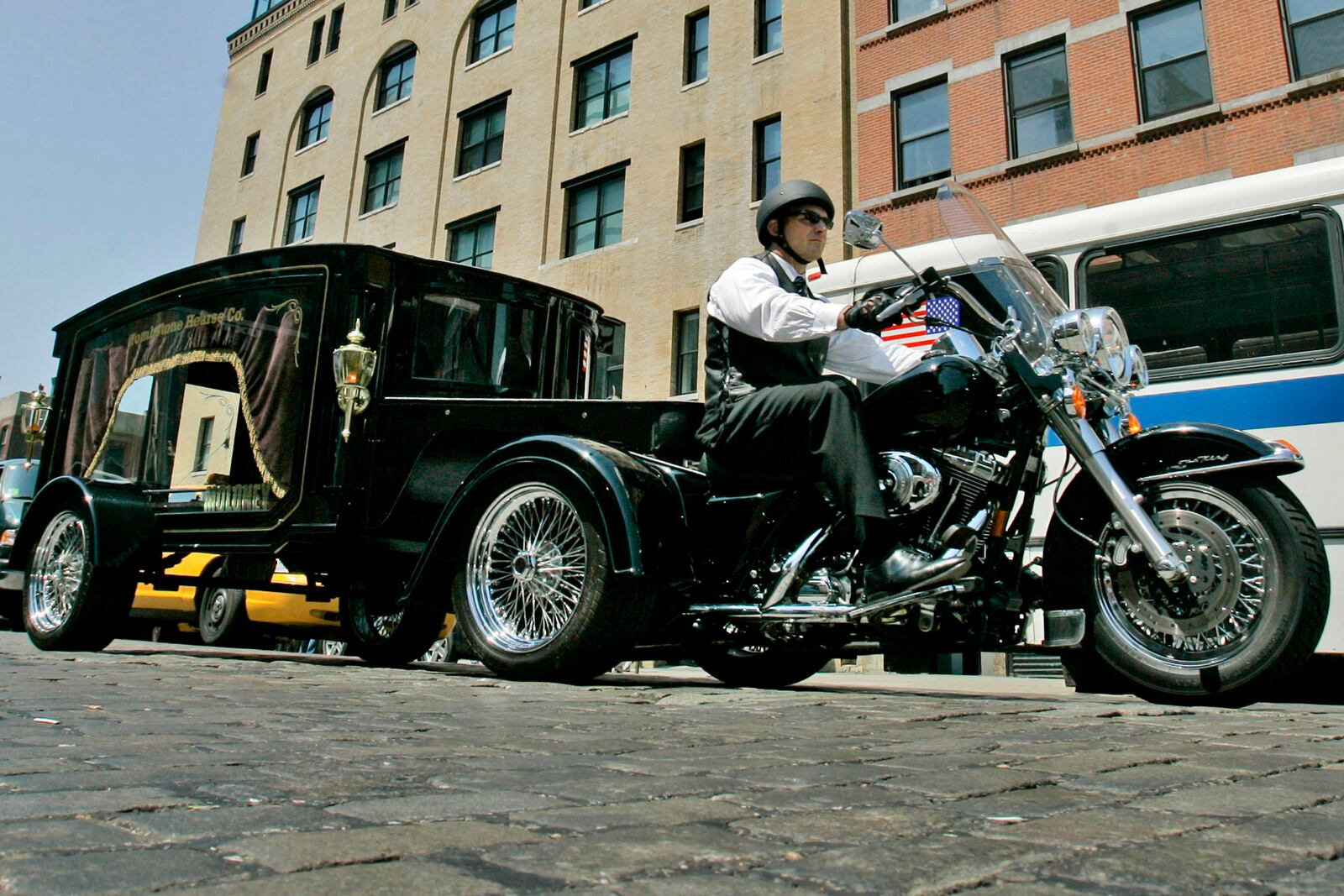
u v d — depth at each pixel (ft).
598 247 62.08
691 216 57.88
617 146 61.77
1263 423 17.61
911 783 5.28
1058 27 44.75
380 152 77.77
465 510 14.06
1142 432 11.16
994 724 8.52
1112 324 11.32
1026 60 46.09
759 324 12.04
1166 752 6.73
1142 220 19.62
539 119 66.90
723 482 12.71
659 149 59.41
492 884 3.24
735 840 3.92
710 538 12.98
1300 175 18.20
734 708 9.78
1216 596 10.34
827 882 3.31
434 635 17.94
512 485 13.56
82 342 20.86
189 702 9.61
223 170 92.79
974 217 12.41
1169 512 10.75
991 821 4.32
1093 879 3.39
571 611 12.97
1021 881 3.37
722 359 12.65
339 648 29.81
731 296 12.28
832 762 6.09
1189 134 40.37
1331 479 16.84
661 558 12.24
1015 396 11.28
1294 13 39.01
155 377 18.75
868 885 3.28
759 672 14.93
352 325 16.01
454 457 15.49
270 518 15.98
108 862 3.41
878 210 48.91
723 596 12.76
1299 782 5.50
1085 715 9.39
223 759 5.95
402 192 74.69
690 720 8.59
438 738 7.13
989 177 45.57
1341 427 16.90
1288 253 18.03
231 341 17.37
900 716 9.04
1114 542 11.09
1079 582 11.23
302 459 15.65
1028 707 10.12
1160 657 10.75
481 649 13.37
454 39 74.13
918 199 47.65
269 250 17.11
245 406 16.83
